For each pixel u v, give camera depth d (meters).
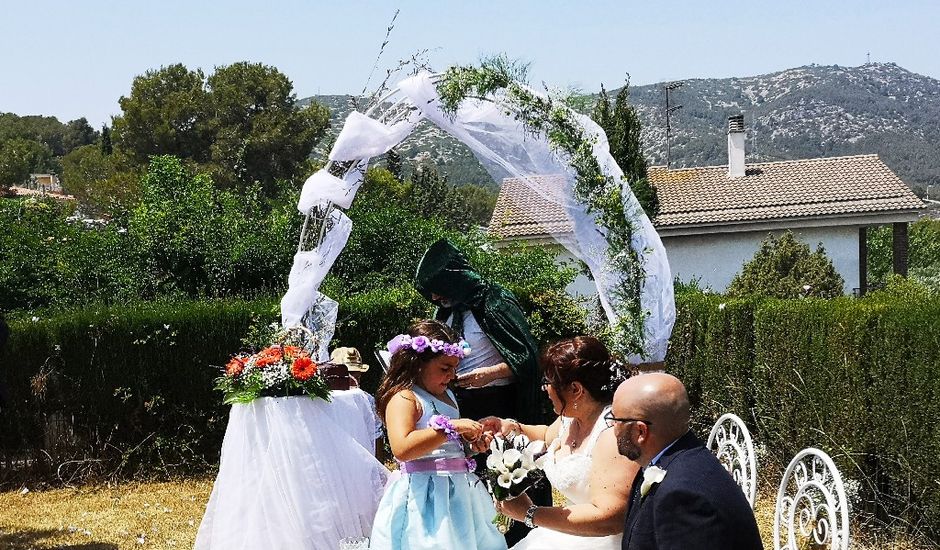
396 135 6.38
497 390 5.62
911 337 6.22
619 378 4.23
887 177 24.11
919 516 6.25
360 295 10.20
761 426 8.18
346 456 5.68
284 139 44.12
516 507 3.82
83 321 9.23
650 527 3.10
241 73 45.50
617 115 10.48
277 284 11.93
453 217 49.62
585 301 10.01
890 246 32.44
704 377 9.38
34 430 9.17
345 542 5.52
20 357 9.11
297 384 5.56
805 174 25.05
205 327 9.46
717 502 2.96
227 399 5.60
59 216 13.21
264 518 5.48
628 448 3.22
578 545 3.80
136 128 44.31
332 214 6.77
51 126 103.00
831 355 7.02
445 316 5.88
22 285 11.44
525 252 11.61
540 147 5.80
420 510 4.29
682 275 23.42
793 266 18.28
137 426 9.36
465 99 5.94
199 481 9.27
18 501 8.56
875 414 6.56
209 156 44.50
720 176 25.70
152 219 11.80
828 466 4.49
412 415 4.32
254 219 12.75
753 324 8.41
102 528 7.56
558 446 4.30
